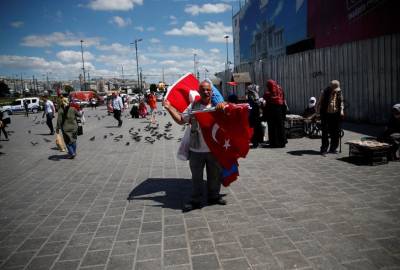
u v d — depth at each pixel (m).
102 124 21.77
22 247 4.12
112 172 7.74
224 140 4.95
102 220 4.85
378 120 12.91
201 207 5.13
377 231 4.04
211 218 4.69
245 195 5.58
